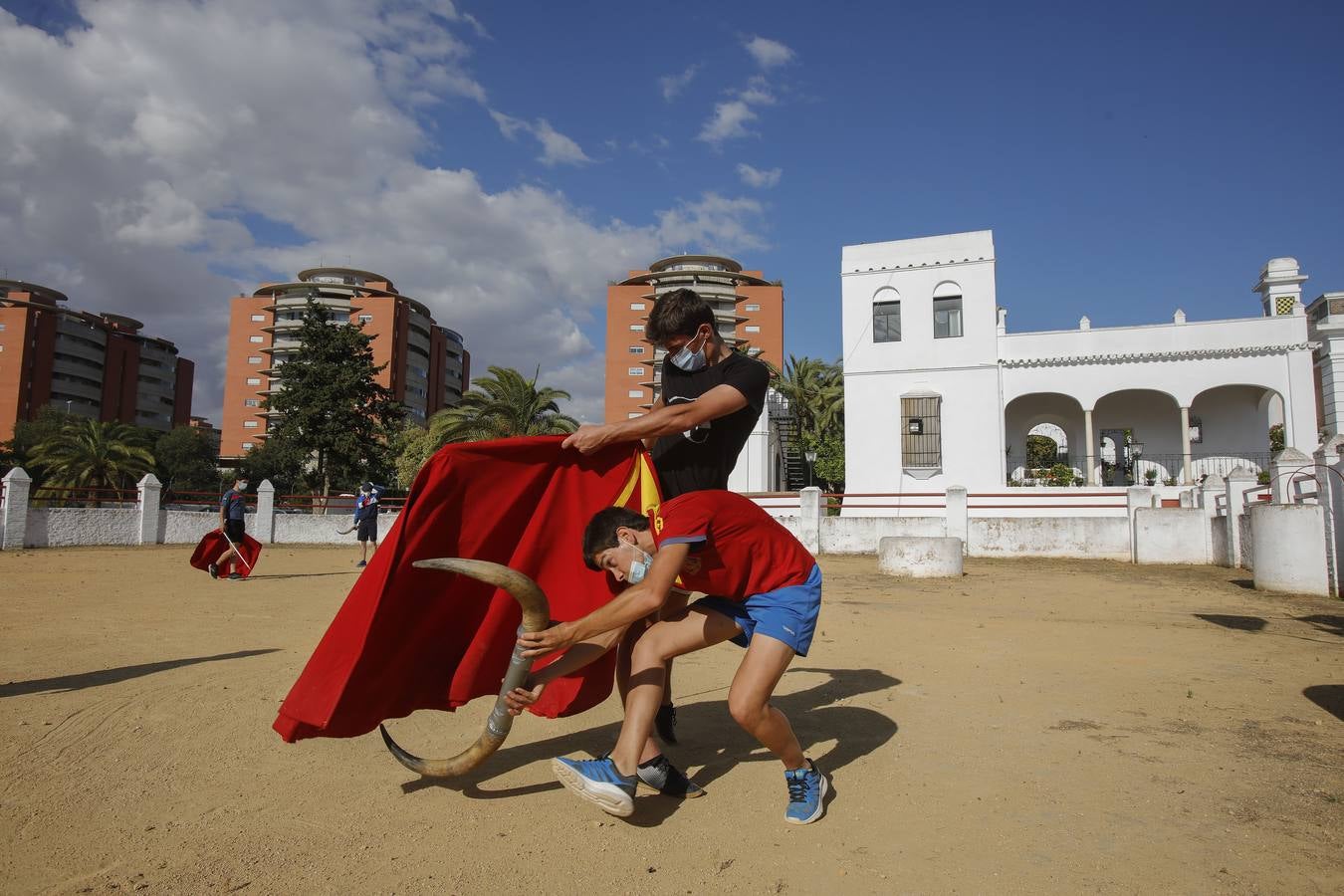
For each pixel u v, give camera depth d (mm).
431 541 3266
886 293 26312
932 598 10891
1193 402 26719
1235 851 2812
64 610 8836
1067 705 4883
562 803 3270
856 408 26188
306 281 93562
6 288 87938
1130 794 3377
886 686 5406
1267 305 26062
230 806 3191
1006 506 23016
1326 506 11195
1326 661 6270
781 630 3018
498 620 3438
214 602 9820
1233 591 11695
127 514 23391
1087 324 25688
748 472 26547
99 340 89625
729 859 2766
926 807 3248
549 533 3561
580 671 3529
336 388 37281
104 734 4109
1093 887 2549
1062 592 11633
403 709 3400
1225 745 4070
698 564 3070
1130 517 18562
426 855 2768
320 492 38062
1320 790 3416
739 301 77688
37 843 2809
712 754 3979
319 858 2730
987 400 25156
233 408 87938
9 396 81125
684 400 3695
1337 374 27594
